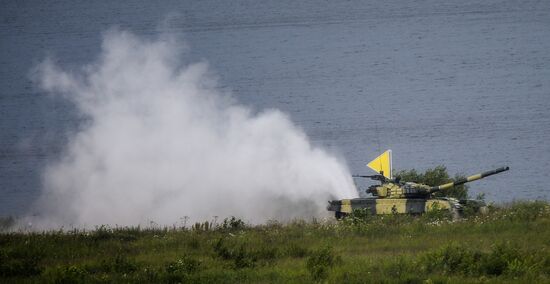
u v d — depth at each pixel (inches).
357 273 4877.0
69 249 6210.6
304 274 4943.4
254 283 4842.5
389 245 6018.7
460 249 5310.0
